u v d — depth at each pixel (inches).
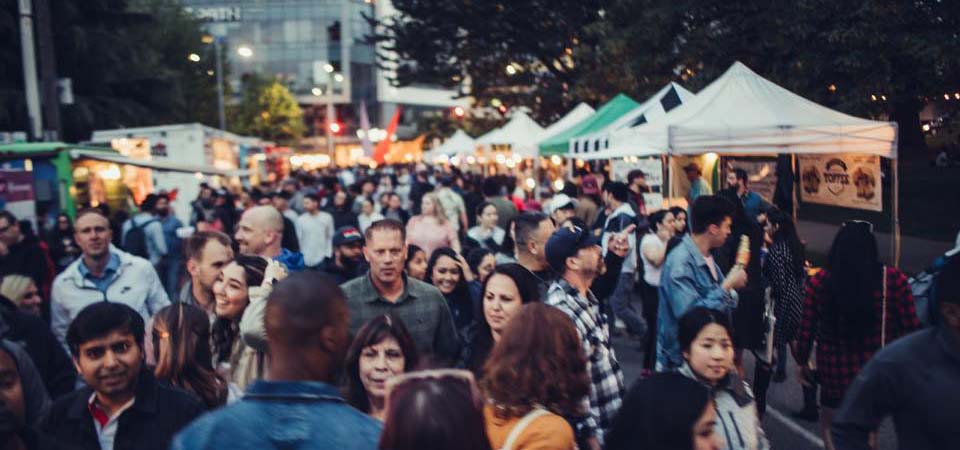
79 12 1190.3
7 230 320.2
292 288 85.4
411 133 3314.5
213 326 166.6
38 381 145.6
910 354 114.9
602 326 164.2
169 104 1390.3
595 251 163.6
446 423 70.9
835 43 576.1
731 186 391.9
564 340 117.1
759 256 255.0
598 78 907.4
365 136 2598.4
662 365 212.2
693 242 213.9
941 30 561.9
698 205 212.5
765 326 259.3
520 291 158.9
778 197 490.9
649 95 802.2
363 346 136.0
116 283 235.8
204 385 143.3
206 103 2079.2
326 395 84.2
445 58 1253.7
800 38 587.2
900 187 911.7
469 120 1959.9
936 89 585.6
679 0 697.0
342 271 258.8
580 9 1094.4
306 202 481.1
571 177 848.9
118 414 126.2
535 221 202.8
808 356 220.1
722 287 211.6
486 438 74.4
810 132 373.1
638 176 477.1
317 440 80.9
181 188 978.1
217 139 1120.2
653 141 397.1
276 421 81.6
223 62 2375.7
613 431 112.0
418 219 398.3
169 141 978.7
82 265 234.8
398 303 187.3
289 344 84.1
